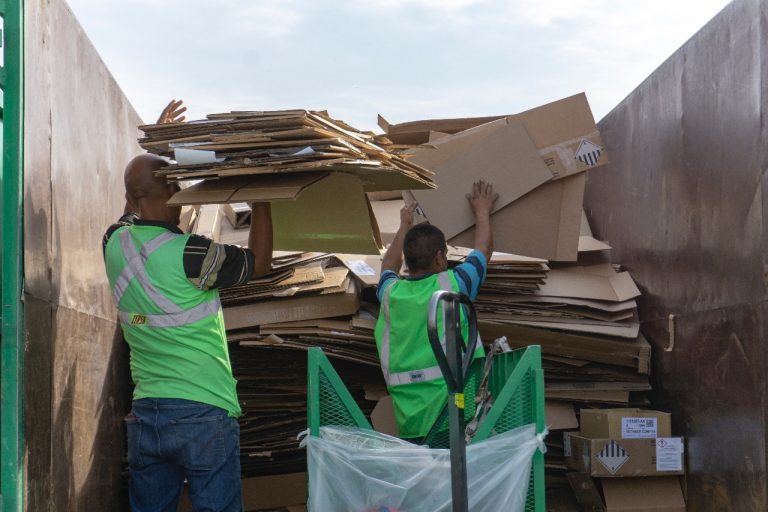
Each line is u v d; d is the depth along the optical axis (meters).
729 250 4.38
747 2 4.16
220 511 3.48
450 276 3.70
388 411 5.12
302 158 3.15
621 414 5.12
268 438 5.50
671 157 5.28
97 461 4.55
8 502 2.97
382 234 5.67
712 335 4.62
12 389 3.02
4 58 3.12
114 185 5.08
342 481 3.28
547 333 5.44
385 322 3.77
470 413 3.88
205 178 3.38
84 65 4.29
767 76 3.93
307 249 4.17
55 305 3.65
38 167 3.40
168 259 3.48
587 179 7.54
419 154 4.54
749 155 4.14
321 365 3.41
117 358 5.21
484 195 4.48
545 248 4.52
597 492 5.07
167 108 3.97
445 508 3.20
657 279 5.57
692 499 4.95
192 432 3.46
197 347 3.50
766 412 3.95
